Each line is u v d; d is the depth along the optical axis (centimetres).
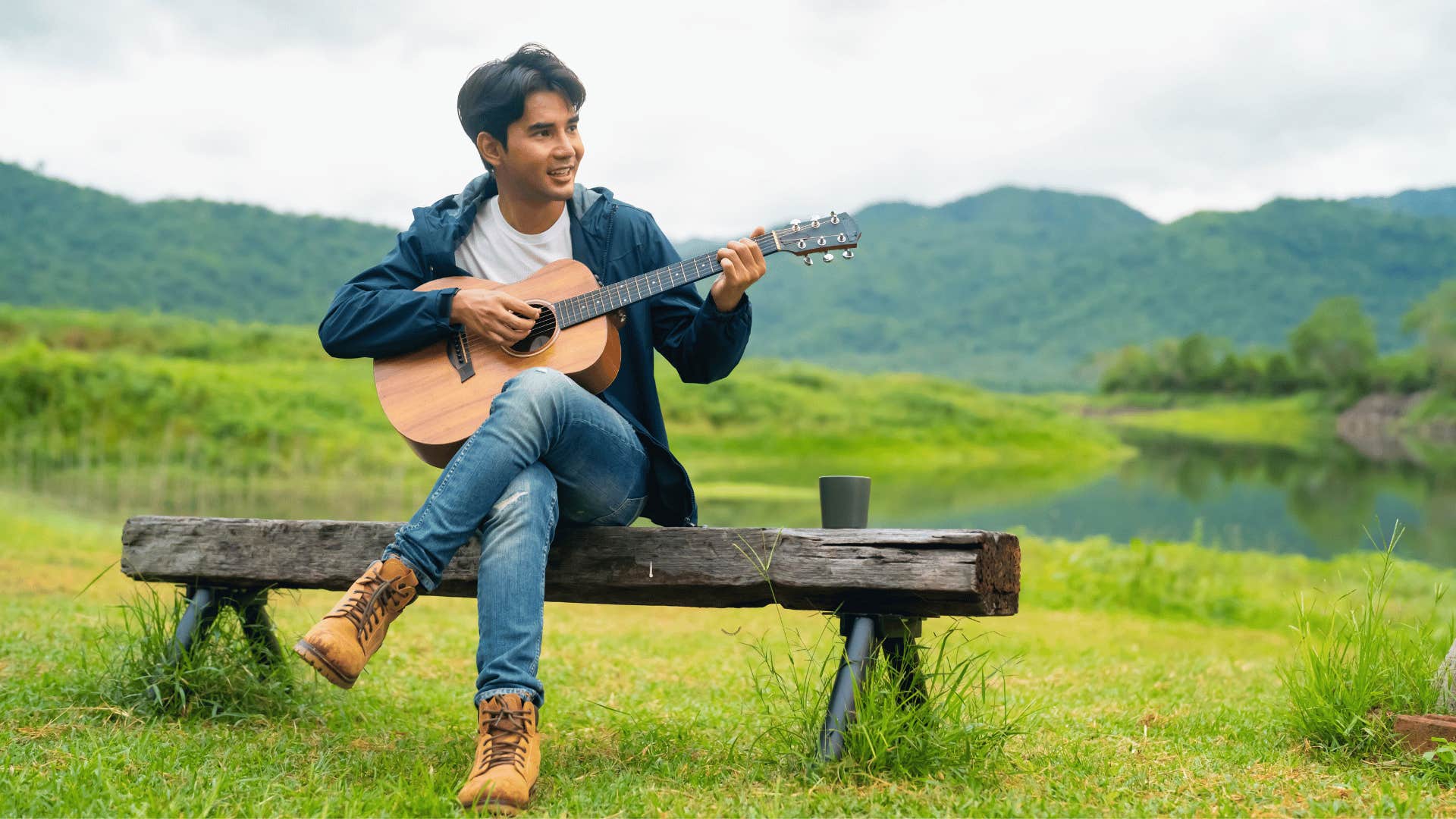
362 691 362
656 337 303
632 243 303
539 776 247
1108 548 1098
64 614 554
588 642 612
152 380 2559
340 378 3200
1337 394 8531
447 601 853
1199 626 855
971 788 231
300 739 282
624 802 225
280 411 2575
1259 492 3869
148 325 3850
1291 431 7438
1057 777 252
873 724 239
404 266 299
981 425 5384
